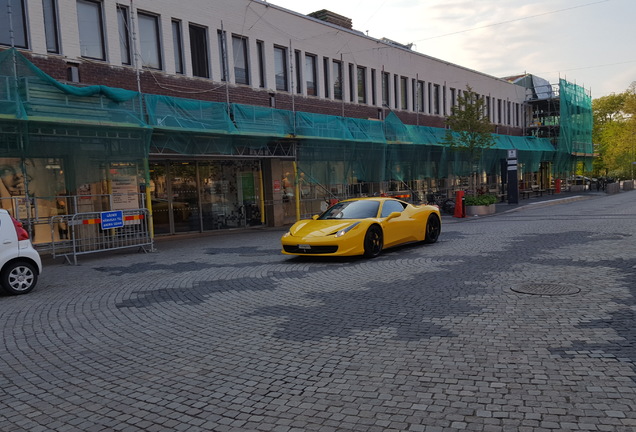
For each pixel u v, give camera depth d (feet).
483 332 15.83
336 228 32.96
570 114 136.26
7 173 40.86
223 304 21.90
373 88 82.23
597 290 20.57
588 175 200.03
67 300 24.21
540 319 16.88
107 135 41.27
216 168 61.11
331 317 18.74
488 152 103.04
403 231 36.63
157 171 55.16
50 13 43.80
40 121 36.50
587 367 12.50
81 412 11.64
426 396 11.39
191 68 54.95
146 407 11.74
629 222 47.19
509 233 43.78
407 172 82.33
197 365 14.40
